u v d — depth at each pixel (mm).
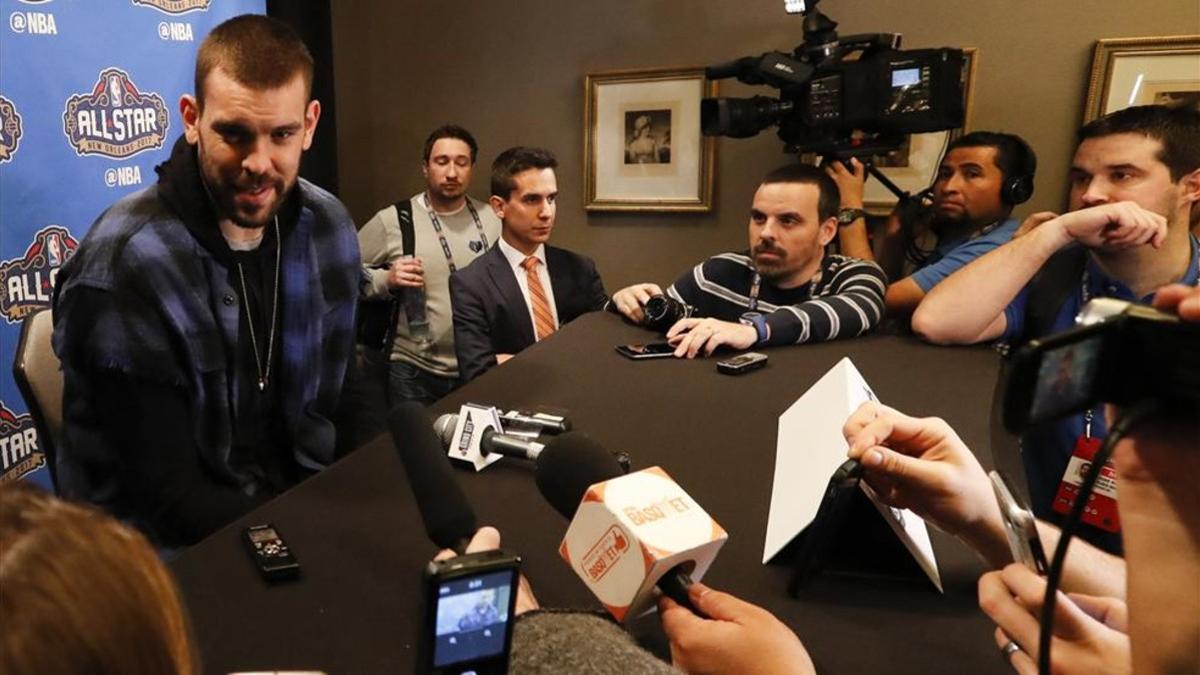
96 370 1258
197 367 1330
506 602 462
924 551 812
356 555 833
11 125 2043
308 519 911
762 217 2021
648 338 1770
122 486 1312
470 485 1011
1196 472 373
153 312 1278
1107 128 1603
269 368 1485
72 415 1294
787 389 1412
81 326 1255
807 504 851
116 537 275
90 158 2250
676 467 1074
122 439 1287
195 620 711
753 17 2975
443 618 447
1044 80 2676
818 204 1993
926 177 2834
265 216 1345
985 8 2697
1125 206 1460
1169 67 2508
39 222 2125
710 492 1004
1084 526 1208
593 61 3260
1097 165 1610
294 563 794
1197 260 1535
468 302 2537
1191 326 360
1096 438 1262
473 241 3195
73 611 237
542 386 1416
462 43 3459
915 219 2605
